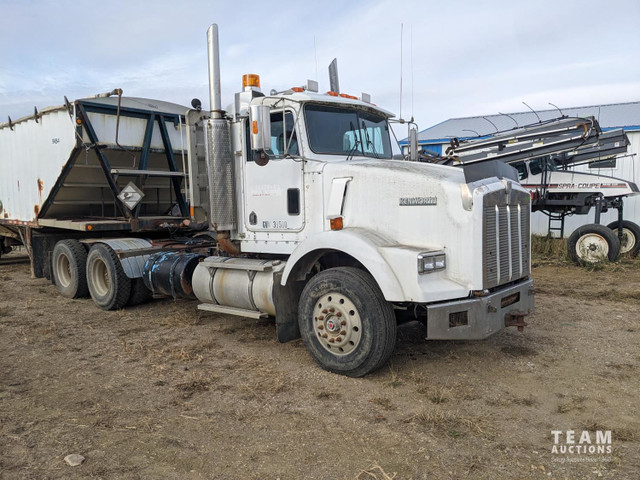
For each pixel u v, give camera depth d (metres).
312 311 5.02
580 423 3.87
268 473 3.22
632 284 9.56
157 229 8.52
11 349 5.77
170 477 3.18
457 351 5.58
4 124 9.72
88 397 4.41
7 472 3.22
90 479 3.15
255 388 4.57
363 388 4.55
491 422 3.88
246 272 5.80
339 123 5.75
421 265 4.38
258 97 5.82
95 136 7.89
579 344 5.81
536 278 10.34
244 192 5.99
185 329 6.54
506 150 11.59
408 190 4.80
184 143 9.02
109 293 7.55
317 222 5.34
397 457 3.39
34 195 9.23
